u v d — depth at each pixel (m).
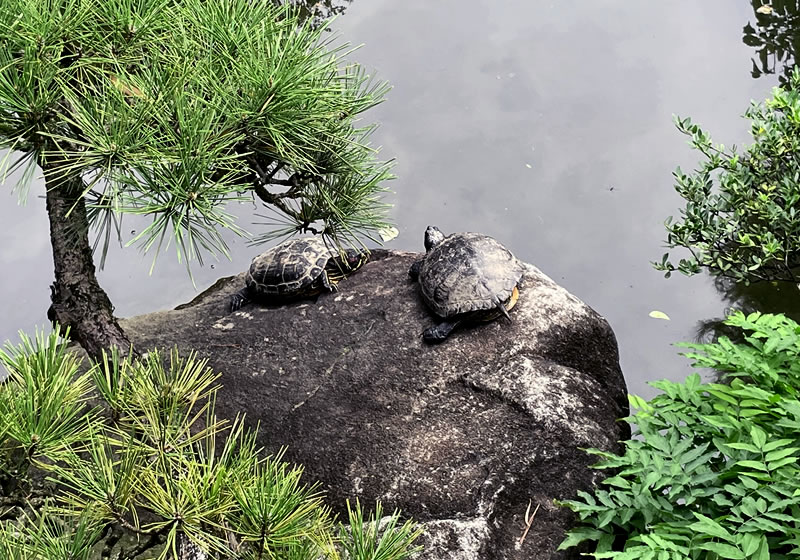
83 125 2.17
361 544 1.87
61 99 2.37
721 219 4.50
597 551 2.63
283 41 2.63
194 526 1.80
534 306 3.92
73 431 1.89
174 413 2.07
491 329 3.81
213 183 2.29
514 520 2.99
